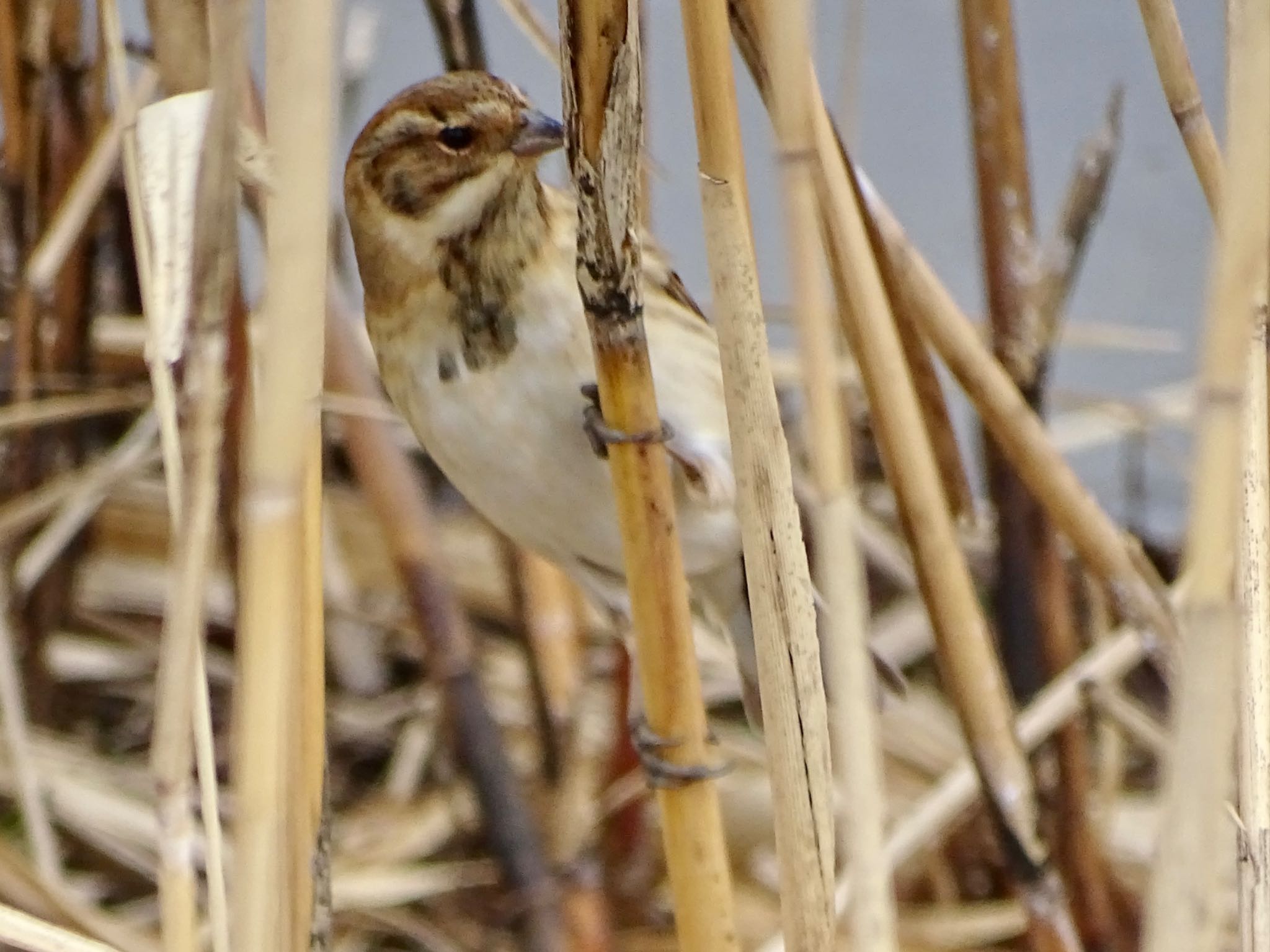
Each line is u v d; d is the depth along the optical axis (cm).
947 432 222
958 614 220
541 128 223
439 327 223
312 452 216
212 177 213
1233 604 213
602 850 232
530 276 223
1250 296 213
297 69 213
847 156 220
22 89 230
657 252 225
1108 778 232
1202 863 213
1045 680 228
